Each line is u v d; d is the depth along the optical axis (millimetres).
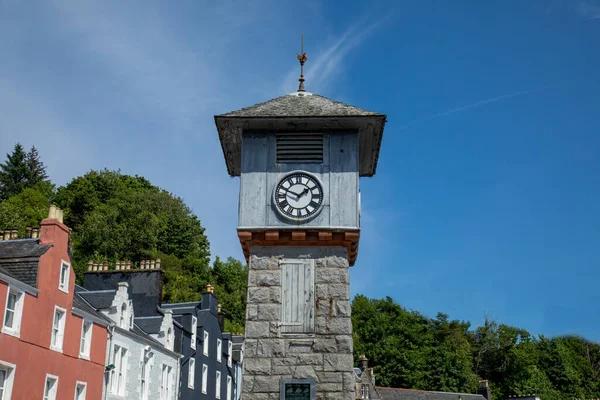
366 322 81250
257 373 16000
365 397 60031
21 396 23359
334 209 17203
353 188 17438
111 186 78438
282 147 17859
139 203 74625
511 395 84938
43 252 25781
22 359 23562
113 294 34000
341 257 17078
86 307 29797
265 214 17203
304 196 17344
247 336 16344
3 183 79375
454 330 88188
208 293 45000
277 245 17219
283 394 15766
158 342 35531
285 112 17734
